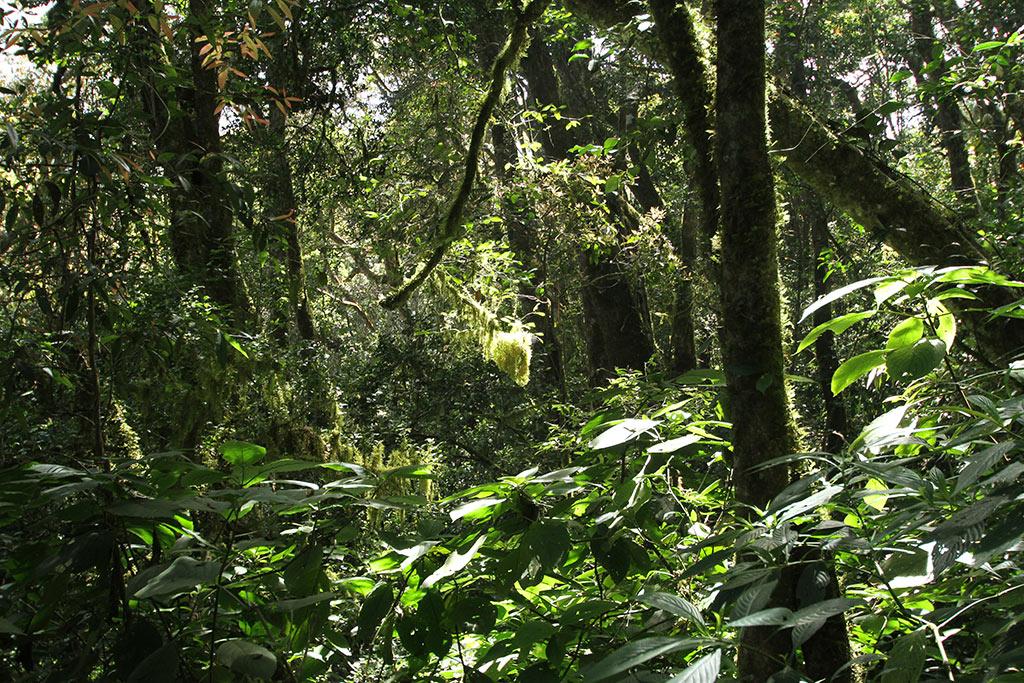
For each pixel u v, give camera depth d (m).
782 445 2.28
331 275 17.58
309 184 13.02
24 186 3.56
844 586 2.00
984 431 1.62
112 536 1.70
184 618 2.02
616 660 1.16
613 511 2.02
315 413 8.62
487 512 2.10
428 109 11.77
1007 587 1.62
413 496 2.00
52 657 2.00
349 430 9.30
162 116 7.47
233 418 7.15
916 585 1.51
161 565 1.70
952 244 4.65
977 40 8.20
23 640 1.85
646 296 12.98
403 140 13.46
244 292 8.57
